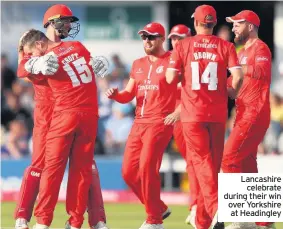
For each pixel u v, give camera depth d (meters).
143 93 34.19
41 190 32.12
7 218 42.41
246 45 34.38
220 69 31.69
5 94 55.31
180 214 45.25
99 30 55.38
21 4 55.44
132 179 34.84
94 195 33.16
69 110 31.91
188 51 31.77
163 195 52.00
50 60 31.34
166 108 33.94
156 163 34.00
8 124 55.12
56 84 31.94
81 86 32.03
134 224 40.56
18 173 53.19
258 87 33.81
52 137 32.00
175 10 54.72
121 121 54.22
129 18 55.19
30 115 55.25
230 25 54.09
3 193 52.91
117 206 49.62
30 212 33.50
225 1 54.09
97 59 32.25
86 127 32.19
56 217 43.19
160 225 34.41
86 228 38.38
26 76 32.12
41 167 33.38
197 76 31.58
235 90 31.69
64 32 32.50
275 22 53.97
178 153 53.53
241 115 33.97
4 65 55.44
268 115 34.09
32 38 32.12
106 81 54.31
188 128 31.66
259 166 52.44
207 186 31.50
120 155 54.28
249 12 34.38
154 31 34.16
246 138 33.88
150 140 33.81
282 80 53.75
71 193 32.50
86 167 32.44
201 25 31.98
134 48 55.28
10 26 55.50
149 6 55.00
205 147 31.61
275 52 54.03
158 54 34.34
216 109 31.64
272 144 52.81
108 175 52.84
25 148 54.75
